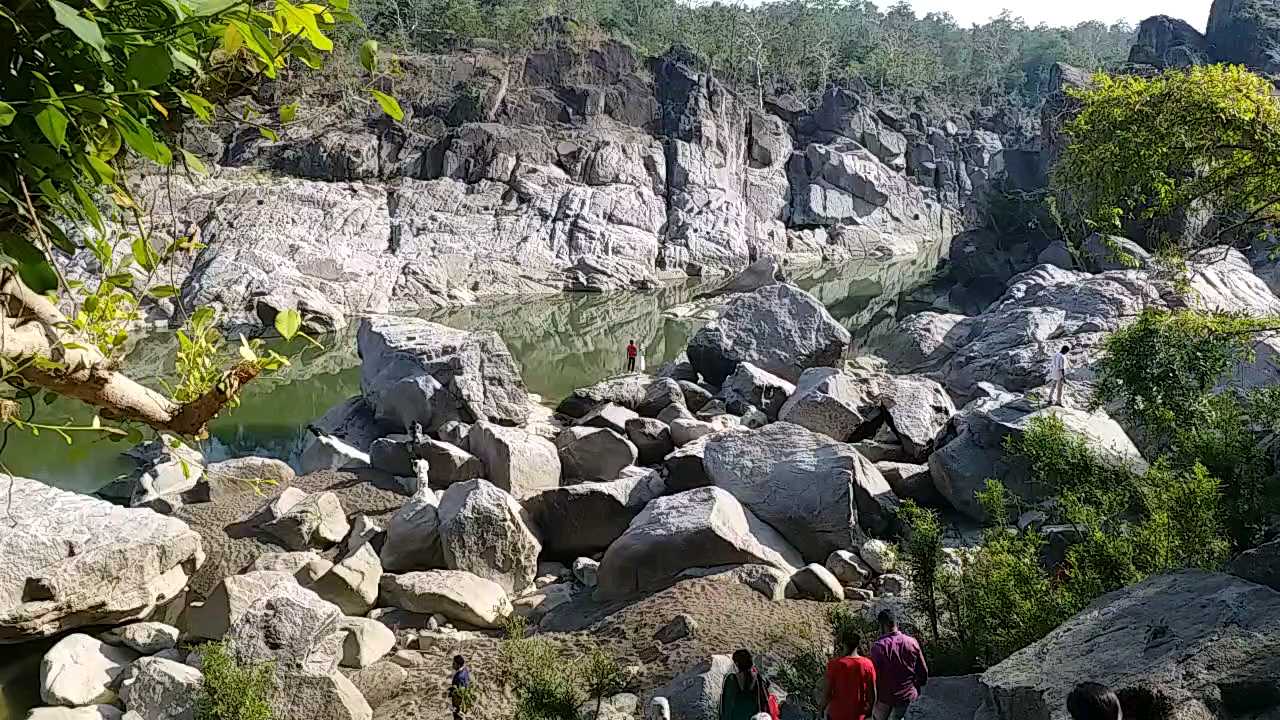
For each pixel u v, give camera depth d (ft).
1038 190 179.22
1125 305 81.66
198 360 9.80
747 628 39.04
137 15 7.30
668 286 200.85
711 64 298.56
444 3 262.67
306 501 52.95
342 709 34.50
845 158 263.29
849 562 46.26
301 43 8.73
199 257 144.66
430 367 75.41
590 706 33.94
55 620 38.34
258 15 7.78
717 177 239.09
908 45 422.00
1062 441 39.86
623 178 220.02
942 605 34.40
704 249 218.38
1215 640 19.45
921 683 26.05
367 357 83.30
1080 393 65.82
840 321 148.66
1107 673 19.80
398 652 40.65
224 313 135.44
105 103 6.84
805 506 50.29
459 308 168.35
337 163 191.93
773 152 262.88
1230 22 240.12
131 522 42.19
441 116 219.00
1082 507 33.47
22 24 7.00
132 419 9.41
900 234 267.80
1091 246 114.52
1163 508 30.86
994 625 29.27
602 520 54.19
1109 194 40.52
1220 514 32.17
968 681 25.45
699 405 78.89
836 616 34.78
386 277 168.04
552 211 200.03
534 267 189.37
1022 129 342.64
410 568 49.80
